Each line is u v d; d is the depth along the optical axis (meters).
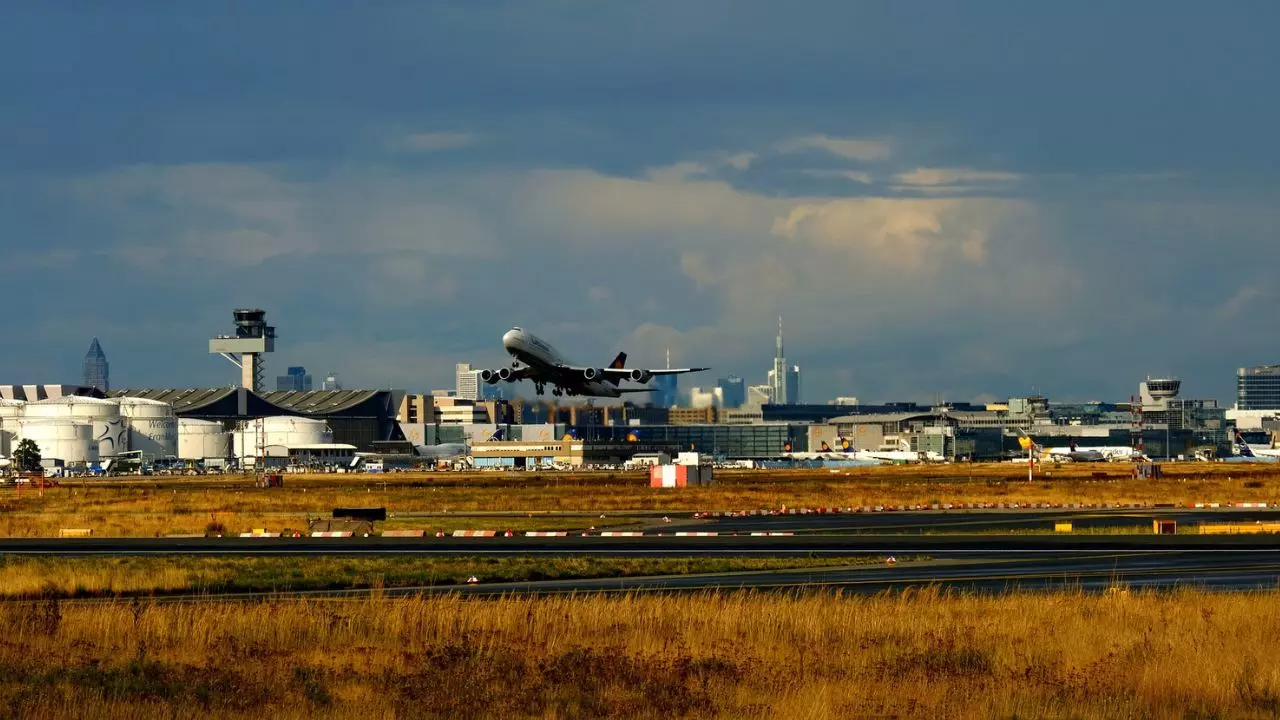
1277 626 102.56
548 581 150.38
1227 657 90.12
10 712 74.06
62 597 135.25
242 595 137.75
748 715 77.50
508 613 106.56
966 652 93.25
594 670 87.50
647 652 94.12
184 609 108.12
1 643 94.88
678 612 108.06
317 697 80.31
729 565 164.50
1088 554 181.12
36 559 177.75
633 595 131.12
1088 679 84.44
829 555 181.25
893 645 96.44
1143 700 80.56
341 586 147.00
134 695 79.44
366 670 88.88
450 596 125.75
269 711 76.88
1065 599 116.06
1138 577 150.00
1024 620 104.88
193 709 76.81
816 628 101.88
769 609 108.12
